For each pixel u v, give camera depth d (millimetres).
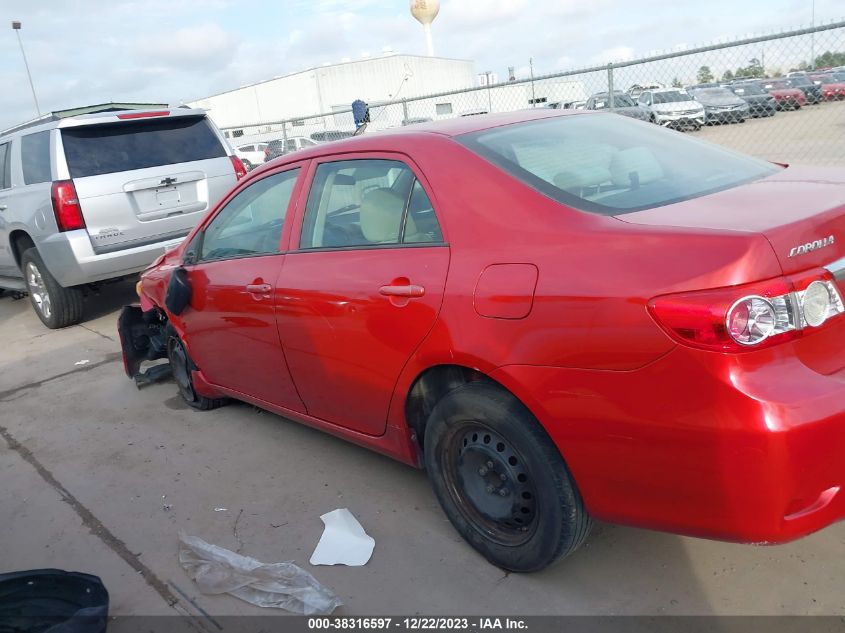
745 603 2416
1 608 2518
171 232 7031
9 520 3582
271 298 3396
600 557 2738
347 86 34062
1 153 7535
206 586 2809
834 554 2607
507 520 2613
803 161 7008
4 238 7512
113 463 4090
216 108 37812
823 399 1909
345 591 2721
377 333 2834
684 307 1930
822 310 2020
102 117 6691
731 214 2176
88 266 6527
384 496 3371
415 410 2908
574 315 2146
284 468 3771
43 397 5391
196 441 4254
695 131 7488
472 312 2438
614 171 2717
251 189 3777
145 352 5273
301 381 3418
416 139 2916
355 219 3062
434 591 2658
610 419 2115
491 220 2504
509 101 11922
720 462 1940
